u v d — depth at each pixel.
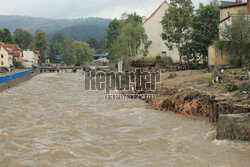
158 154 10.69
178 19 40.12
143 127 14.52
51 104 22.58
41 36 142.50
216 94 15.28
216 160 9.71
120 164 9.93
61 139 12.96
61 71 95.44
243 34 24.52
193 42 38.12
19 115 18.22
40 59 138.62
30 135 13.65
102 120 16.44
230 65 25.98
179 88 20.17
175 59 51.03
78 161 10.31
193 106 16.02
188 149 10.96
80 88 35.56
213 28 37.28
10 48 100.19
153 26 51.94
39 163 10.21
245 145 10.52
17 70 85.06
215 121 13.80
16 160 10.52
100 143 12.23
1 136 13.48
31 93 30.28
